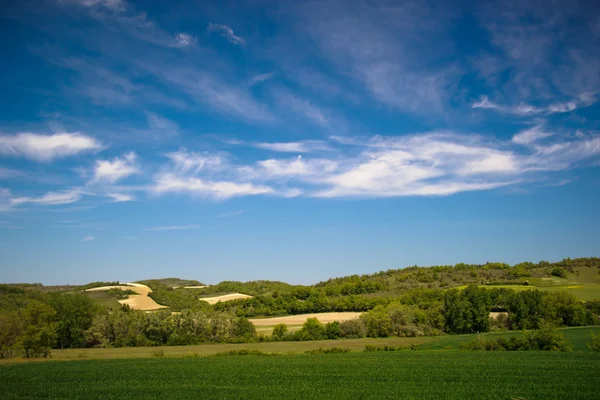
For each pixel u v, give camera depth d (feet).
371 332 296.51
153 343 280.10
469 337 274.57
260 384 111.86
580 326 307.17
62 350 251.60
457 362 147.13
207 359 171.83
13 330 199.72
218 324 303.07
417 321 316.40
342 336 294.66
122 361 166.30
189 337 288.51
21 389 106.63
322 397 94.84
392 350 210.59
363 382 112.47
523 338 195.52
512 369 128.88
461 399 91.40
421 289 440.45
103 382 116.37
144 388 107.34
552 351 177.06
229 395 98.02
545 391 97.86
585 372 122.21
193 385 111.04
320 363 152.25
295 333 290.35
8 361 168.25
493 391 98.48
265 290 589.32
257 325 352.90
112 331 290.15
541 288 446.60
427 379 115.44
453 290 339.98
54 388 107.65
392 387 105.40
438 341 255.91
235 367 144.56
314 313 419.33
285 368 140.67
